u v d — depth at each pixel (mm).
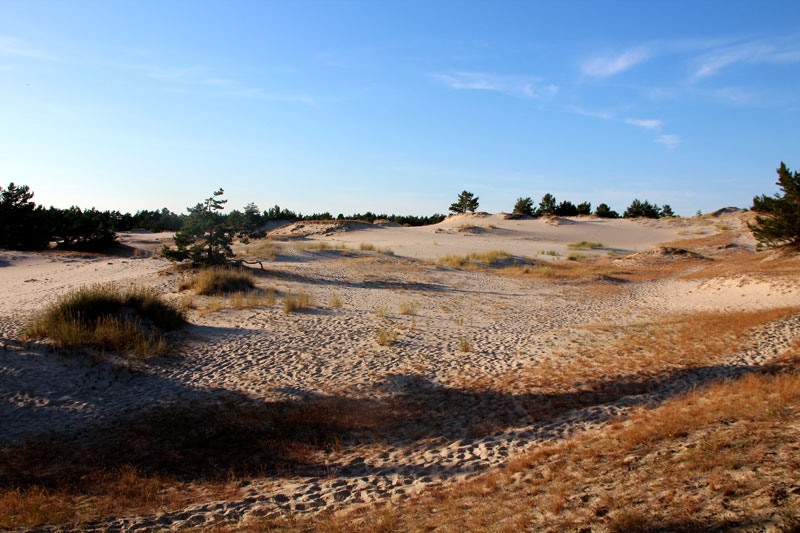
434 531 5215
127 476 7531
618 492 5336
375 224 61219
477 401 10578
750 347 13031
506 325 17609
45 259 28969
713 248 47875
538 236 60000
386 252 36281
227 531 5699
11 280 22219
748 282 22688
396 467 7809
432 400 10750
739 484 4848
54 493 7012
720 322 15828
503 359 13414
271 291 20609
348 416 10016
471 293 24188
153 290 17609
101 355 12195
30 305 16750
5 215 33156
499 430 9039
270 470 7961
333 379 11969
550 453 7285
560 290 26016
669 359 12570
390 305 20297
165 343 13711
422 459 8039
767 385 8492
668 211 90312
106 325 13266
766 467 5074
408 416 9992
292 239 48031
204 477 7719
